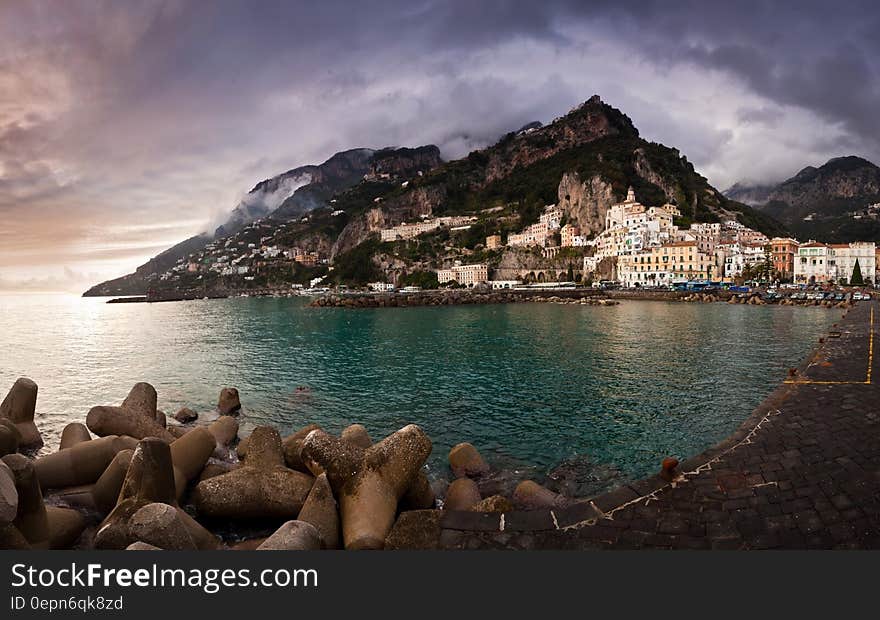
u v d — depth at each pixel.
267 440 12.62
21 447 17.44
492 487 14.69
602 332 53.94
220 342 56.09
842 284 119.50
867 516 8.23
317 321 84.31
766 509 8.66
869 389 17.14
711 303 97.12
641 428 19.98
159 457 9.81
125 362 42.44
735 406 22.81
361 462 10.45
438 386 28.83
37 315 122.56
